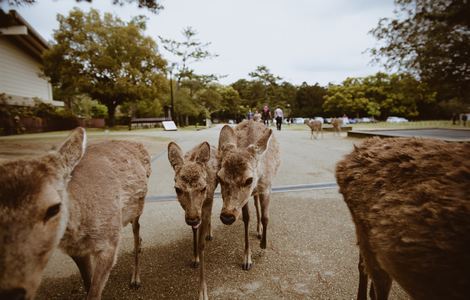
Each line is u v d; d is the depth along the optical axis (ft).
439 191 4.20
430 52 46.06
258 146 11.04
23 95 81.71
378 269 6.37
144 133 67.67
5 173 4.99
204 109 157.99
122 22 102.01
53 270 10.46
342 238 12.45
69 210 6.30
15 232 4.61
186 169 9.25
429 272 4.13
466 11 38.40
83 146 6.49
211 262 10.94
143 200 10.02
